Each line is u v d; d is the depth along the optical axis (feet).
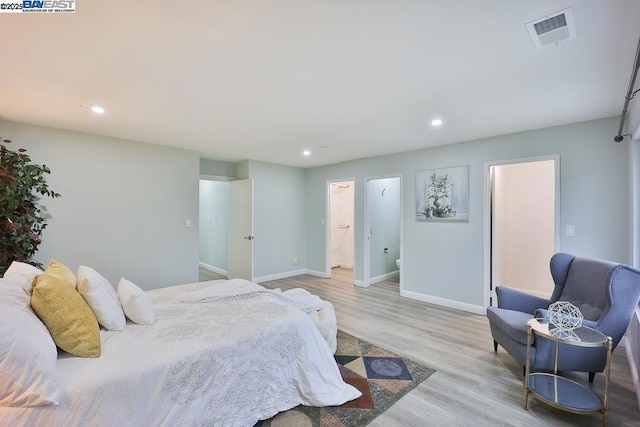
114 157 13.20
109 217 13.10
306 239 21.62
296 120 10.80
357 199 18.34
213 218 22.45
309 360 6.80
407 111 9.77
